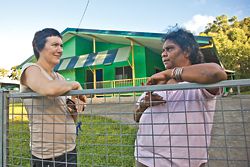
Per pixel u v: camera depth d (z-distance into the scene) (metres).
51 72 2.06
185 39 1.69
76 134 2.03
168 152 1.62
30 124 1.88
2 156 1.80
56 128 1.88
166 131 1.64
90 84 15.63
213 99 1.47
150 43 13.55
